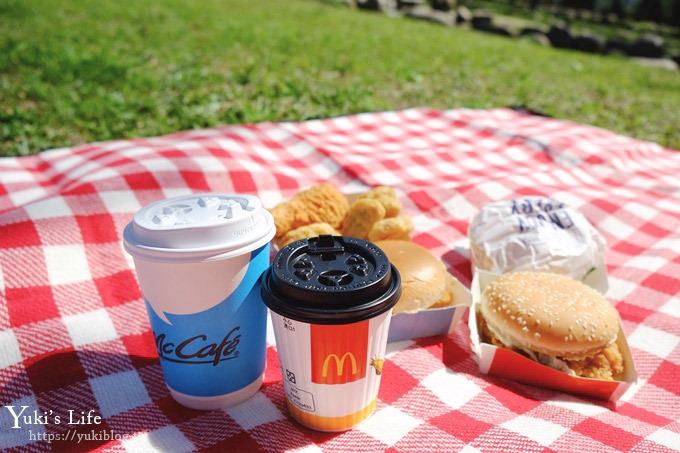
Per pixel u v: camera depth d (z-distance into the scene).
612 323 0.45
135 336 0.48
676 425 0.41
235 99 1.40
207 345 0.36
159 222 0.33
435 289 0.47
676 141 1.46
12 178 0.73
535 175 0.86
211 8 3.18
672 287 0.58
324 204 0.57
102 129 1.14
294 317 0.32
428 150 0.95
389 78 1.88
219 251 0.32
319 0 4.36
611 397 0.43
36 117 1.19
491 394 0.42
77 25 2.30
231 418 0.39
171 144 0.78
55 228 0.55
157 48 2.00
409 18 4.06
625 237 0.71
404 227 0.55
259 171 0.75
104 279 0.53
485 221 0.59
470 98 1.71
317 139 0.94
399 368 0.45
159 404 0.40
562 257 0.55
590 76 2.39
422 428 0.38
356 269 0.33
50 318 0.47
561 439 0.37
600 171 0.93
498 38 3.49
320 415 0.36
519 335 0.45
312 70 1.87
